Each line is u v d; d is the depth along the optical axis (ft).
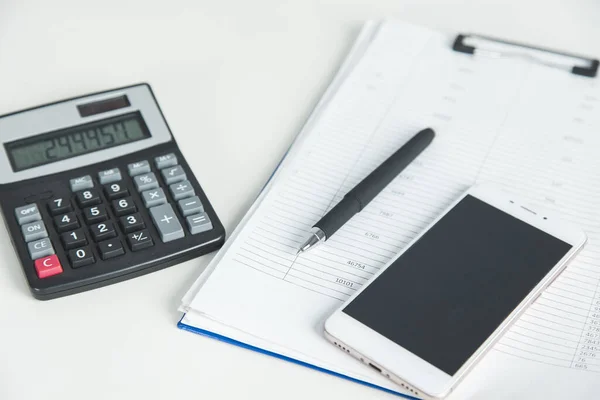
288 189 2.20
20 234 1.98
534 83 2.61
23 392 1.73
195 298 1.90
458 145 2.39
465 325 1.82
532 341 1.89
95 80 2.54
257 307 1.90
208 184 2.23
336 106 2.48
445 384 1.71
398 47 2.70
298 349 1.82
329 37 2.79
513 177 2.30
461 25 2.86
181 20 2.80
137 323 1.88
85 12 2.80
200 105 2.48
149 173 2.13
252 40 2.75
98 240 1.97
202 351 1.83
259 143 2.38
